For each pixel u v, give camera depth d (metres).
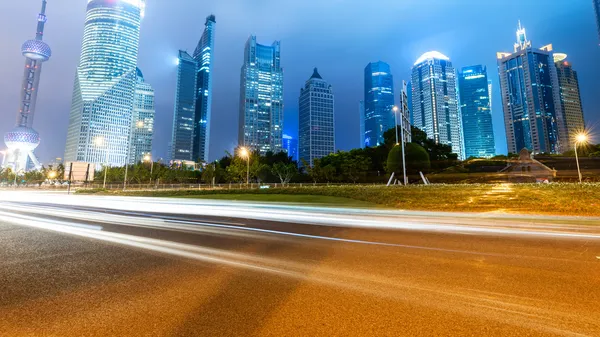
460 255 6.73
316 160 65.50
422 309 3.86
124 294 4.38
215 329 3.34
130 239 8.80
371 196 24.55
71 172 45.28
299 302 4.08
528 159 54.19
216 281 4.95
